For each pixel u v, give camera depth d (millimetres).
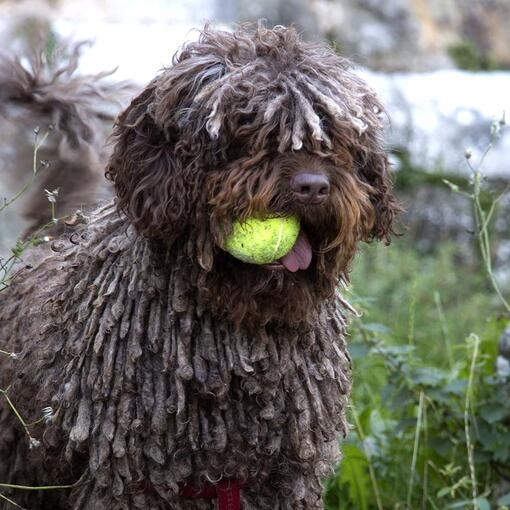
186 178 5547
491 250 13414
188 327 5730
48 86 7730
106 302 5844
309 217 5473
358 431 7918
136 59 13023
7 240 8375
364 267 11758
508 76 15711
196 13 15219
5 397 6281
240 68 5582
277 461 6059
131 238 5867
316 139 5391
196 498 6059
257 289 5594
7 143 7898
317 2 15930
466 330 10781
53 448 6160
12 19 12789
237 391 5828
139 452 5828
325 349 6047
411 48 16266
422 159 14070
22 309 6551
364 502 7805
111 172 5777
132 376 5766
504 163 14070
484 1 17031
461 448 7949
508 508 7641
